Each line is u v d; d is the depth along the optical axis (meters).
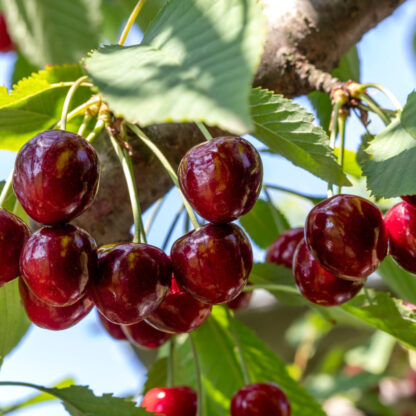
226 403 0.51
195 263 0.38
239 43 0.33
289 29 0.47
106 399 0.41
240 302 0.49
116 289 0.37
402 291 0.48
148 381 0.50
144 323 0.46
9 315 0.45
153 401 0.46
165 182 0.46
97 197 0.45
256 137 0.41
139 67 0.35
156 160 0.45
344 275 0.39
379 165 0.40
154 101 0.33
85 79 0.41
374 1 0.48
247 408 0.44
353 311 0.44
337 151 0.50
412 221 0.40
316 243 0.39
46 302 0.38
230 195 0.37
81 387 0.41
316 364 0.90
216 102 0.32
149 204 0.46
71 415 0.40
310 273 0.41
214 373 0.51
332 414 0.85
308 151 0.40
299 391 0.49
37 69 0.61
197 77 0.33
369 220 0.39
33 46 0.56
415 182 0.39
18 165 0.37
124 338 0.48
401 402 0.88
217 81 0.33
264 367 0.50
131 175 0.40
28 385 0.41
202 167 0.37
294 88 0.47
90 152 0.37
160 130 0.44
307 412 0.49
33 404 0.54
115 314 0.38
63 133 0.37
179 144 0.45
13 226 0.38
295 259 0.42
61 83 0.42
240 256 0.38
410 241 0.40
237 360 0.50
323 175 0.41
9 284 0.44
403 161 0.40
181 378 0.51
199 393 0.46
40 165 0.37
